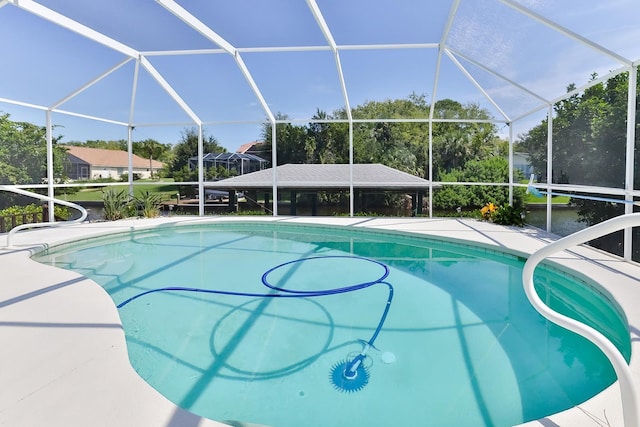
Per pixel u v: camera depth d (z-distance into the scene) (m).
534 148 8.02
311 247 6.89
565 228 6.89
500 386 2.50
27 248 5.72
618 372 1.32
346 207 12.78
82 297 3.43
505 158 10.42
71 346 2.45
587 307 3.91
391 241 7.24
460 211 11.50
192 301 4.13
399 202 12.38
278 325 3.51
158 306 3.99
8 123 9.23
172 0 5.61
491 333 3.31
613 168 5.67
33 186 7.75
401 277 5.00
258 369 2.75
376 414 2.24
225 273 5.23
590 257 4.79
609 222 1.27
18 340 2.54
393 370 2.72
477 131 11.95
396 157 12.59
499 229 7.20
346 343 3.15
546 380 2.56
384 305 3.99
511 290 4.43
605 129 5.84
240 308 3.93
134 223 8.43
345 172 12.93
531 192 7.13
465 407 2.29
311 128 12.87
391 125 12.57
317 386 2.54
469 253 6.19
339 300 4.15
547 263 4.70
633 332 2.63
